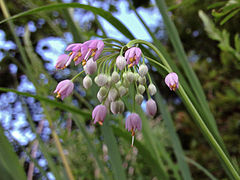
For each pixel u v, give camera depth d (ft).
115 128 0.37
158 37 1.35
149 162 0.38
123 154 0.66
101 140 0.57
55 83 0.50
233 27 0.88
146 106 0.29
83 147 0.60
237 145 0.88
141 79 0.29
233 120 0.89
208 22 0.55
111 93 0.28
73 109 0.34
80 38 0.38
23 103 0.40
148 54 0.32
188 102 0.29
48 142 0.54
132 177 0.66
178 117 1.04
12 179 0.23
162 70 0.33
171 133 0.42
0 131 0.26
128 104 0.41
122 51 0.26
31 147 0.53
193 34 1.29
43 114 0.50
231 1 0.42
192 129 1.02
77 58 0.26
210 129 0.32
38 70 0.49
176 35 0.37
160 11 0.37
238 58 0.53
